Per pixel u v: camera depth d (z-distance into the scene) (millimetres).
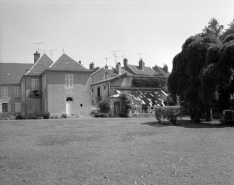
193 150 9188
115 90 39156
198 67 21312
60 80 35156
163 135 13359
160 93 41344
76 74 36062
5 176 6609
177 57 24516
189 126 18172
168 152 8945
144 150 9398
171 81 24156
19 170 7137
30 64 50000
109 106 35844
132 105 36156
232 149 9227
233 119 18750
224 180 5918
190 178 6117
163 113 20625
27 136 14156
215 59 19500
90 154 8922
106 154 8867
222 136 12531
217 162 7453
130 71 56188
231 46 17578
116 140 11961
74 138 12867
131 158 8195
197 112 21500
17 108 45375
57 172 6828
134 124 20453
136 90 40469
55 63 35531
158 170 6809
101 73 52094
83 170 6938
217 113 26781
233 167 6914
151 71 59500
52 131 16422
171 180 6000
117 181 6016
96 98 43844
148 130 15844
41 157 8656
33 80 39750
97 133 14805
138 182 5910
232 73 18828
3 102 44562
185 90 22156
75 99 35719
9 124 22656
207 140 11375
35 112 38031
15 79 46031
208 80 18500
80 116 35000
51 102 34438
